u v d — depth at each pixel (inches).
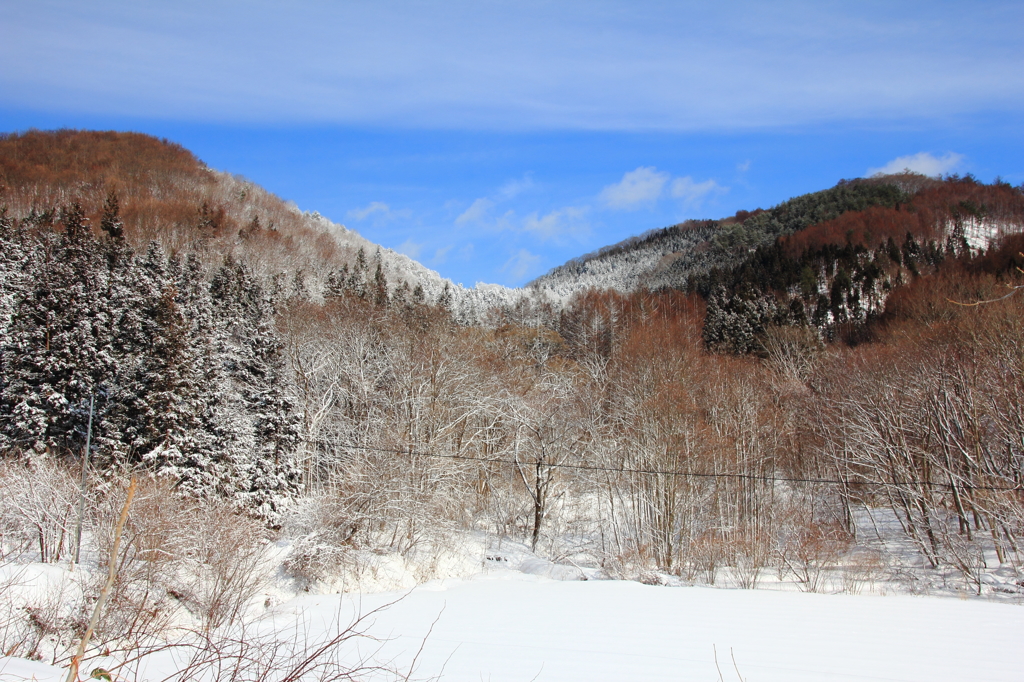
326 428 1417.3
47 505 796.0
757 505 1199.6
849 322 2667.3
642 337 1888.5
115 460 1089.4
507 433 1401.3
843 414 1357.0
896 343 1652.3
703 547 1074.1
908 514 1082.7
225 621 622.2
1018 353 1147.9
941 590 906.7
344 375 1552.7
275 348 1457.9
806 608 658.2
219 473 1124.5
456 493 1221.7
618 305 2866.6
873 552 1080.8
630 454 1305.4
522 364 1717.5
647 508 1249.4
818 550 1012.5
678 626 578.6
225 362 1459.2
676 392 1337.4
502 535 1305.4
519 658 470.3
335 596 845.2
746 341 2330.2
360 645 514.0
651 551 1183.6
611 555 1122.7
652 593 807.7
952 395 1166.3
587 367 1913.1
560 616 634.8
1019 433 1047.0
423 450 1208.2
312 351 1604.3
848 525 1225.4
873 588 911.7
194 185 4525.1
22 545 773.9
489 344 1834.4
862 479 1304.1
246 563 722.2
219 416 1192.2
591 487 1342.3
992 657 462.3
